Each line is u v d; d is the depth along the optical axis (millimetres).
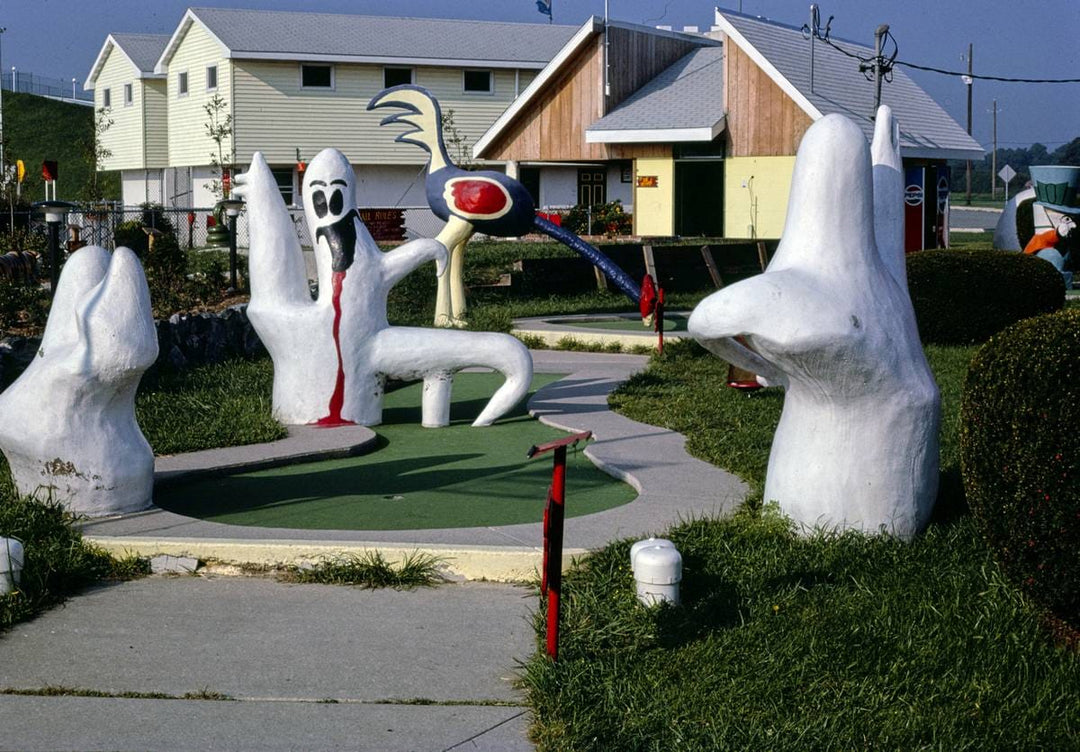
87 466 7402
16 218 26016
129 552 6926
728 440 9742
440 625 6027
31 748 4699
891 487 6805
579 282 22188
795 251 6867
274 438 10039
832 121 6953
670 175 31906
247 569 6863
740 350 7172
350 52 39344
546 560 5344
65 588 6539
